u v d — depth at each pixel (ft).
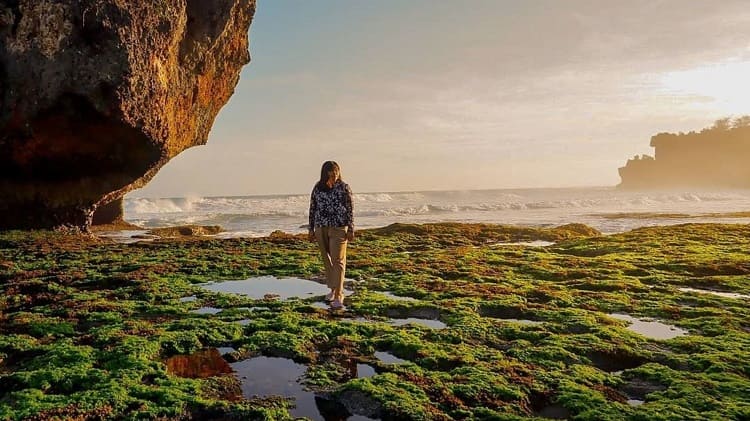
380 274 42.83
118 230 105.29
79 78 62.75
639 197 276.62
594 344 23.22
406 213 171.63
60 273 42.57
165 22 69.21
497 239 77.51
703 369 20.42
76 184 78.02
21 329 26.08
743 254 49.67
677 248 55.52
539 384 18.65
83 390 17.92
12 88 63.26
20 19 61.82
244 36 94.22
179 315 29.25
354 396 17.52
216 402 16.88
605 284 37.32
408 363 20.77
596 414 16.11
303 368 20.76
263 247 62.95
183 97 80.07
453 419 15.99
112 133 69.82
